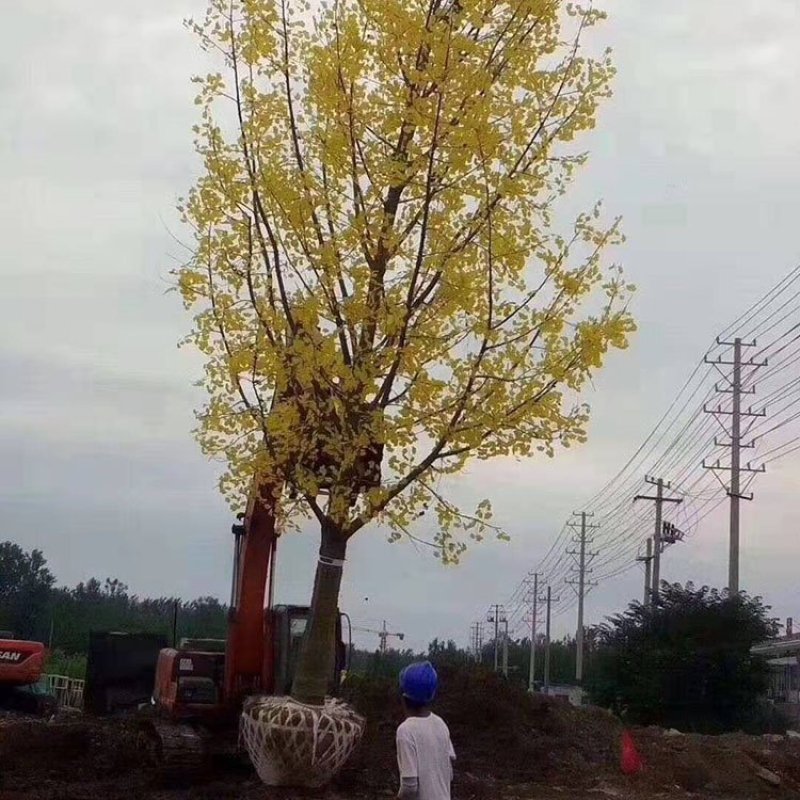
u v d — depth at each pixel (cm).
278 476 1328
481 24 1320
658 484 5225
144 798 1475
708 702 3262
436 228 1288
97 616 8156
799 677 4962
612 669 3384
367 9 1319
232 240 1312
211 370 1312
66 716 2641
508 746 1941
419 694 717
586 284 1287
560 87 1315
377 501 1280
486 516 1298
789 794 1906
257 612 1697
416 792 696
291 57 1334
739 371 4256
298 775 1366
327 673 1384
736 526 4156
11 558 8162
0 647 2822
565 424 1280
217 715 1688
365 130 1324
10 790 1530
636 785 1838
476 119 1282
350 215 1319
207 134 1326
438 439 1283
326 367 1281
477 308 1280
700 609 3384
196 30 1334
